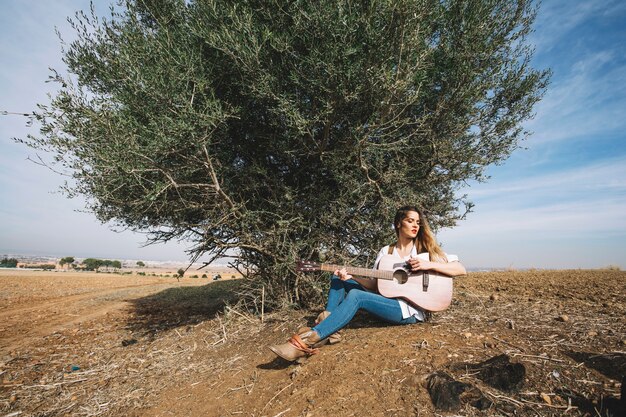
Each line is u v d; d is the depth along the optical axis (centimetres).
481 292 573
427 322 346
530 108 500
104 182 396
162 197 435
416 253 348
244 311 519
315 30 366
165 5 459
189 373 371
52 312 853
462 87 449
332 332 315
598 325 317
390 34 355
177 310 746
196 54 405
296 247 464
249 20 362
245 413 274
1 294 1191
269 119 465
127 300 995
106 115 361
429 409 221
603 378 224
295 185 521
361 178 484
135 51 393
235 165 488
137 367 414
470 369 245
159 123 380
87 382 388
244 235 473
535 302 447
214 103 386
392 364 271
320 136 454
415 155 511
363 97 396
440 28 449
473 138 515
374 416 226
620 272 904
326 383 271
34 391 371
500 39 457
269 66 399
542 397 213
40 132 359
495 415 207
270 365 340
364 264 516
